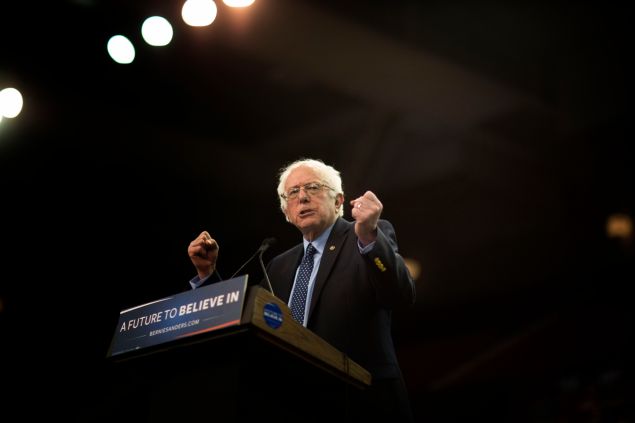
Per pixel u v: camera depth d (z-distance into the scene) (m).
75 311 7.09
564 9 5.48
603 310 6.85
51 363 6.98
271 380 1.51
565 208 6.85
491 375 7.21
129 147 6.29
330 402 1.67
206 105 6.27
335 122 6.52
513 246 7.34
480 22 5.53
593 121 5.88
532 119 6.22
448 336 7.86
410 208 7.41
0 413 6.73
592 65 5.88
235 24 5.00
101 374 6.79
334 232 2.11
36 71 5.51
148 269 7.01
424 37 5.32
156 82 5.88
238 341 1.41
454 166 6.77
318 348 1.53
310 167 2.26
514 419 6.82
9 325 7.11
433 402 7.43
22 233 6.80
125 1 4.86
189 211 6.98
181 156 6.51
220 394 1.42
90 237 6.90
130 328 1.55
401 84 5.55
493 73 5.68
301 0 4.84
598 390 6.38
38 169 6.24
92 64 5.54
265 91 6.21
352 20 5.03
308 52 5.21
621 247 6.75
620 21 5.55
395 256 1.76
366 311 1.88
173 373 1.52
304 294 2.03
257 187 6.86
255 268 2.71
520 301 7.32
